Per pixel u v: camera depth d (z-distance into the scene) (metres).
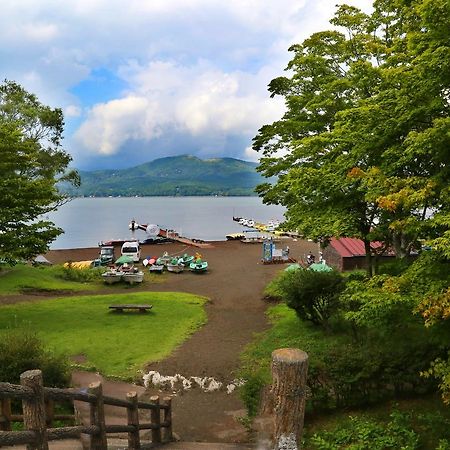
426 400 9.81
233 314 23.17
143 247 52.56
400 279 8.16
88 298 25.52
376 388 10.12
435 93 8.50
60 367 10.78
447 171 8.29
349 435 8.55
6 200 17.98
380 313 8.66
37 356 10.58
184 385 13.52
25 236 18.58
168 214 146.12
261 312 23.44
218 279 33.25
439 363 7.91
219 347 17.38
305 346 15.29
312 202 13.22
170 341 17.88
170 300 25.08
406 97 8.85
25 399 4.54
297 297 17.14
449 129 7.51
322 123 15.91
